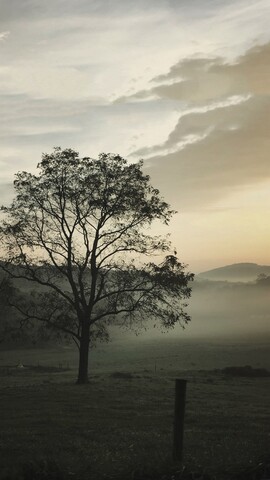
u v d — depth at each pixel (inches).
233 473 319.6
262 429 594.2
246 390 1286.9
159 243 1526.8
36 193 1486.2
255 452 409.1
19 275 1504.7
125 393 1085.1
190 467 326.0
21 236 1478.8
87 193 1481.3
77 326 1489.9
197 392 1182.9
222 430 582.9
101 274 1508.4
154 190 1528.1
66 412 757.3
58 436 518.0
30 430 566.3
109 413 749.9
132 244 1520.7
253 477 314.3
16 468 333.7
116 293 1507.1
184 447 445.7
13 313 1615.4
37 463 337.4
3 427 600.7
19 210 1498.5
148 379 1579.7
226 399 1045.8
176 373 1921.8
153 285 1465.3
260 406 921.5
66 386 1278.3
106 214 1478.8
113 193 1476.4
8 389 1216.2
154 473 317.4
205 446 452.1
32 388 1222.9
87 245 1498.5
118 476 315.0
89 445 458.6
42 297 1524.4
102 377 1723.7
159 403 903.7
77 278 1612.9
